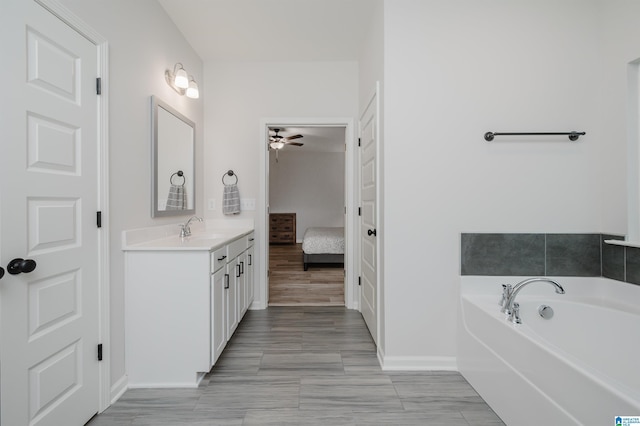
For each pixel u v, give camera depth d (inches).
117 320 68.1
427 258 79.8
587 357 68.9
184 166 106.0
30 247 47.5
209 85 126.3
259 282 127.1
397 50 78.8
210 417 61.3
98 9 62.1
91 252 60.5
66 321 54.4
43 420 49.7
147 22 82.6
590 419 42.8
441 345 80.3
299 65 126.9
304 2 90.7
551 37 79.0
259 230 127.3
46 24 49.8
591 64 78.9
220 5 91.7
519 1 79.0
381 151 84.4
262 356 86.4
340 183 331.9
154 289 71.0
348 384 73.0
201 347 71.2
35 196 48.3
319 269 200.8
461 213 79.7
